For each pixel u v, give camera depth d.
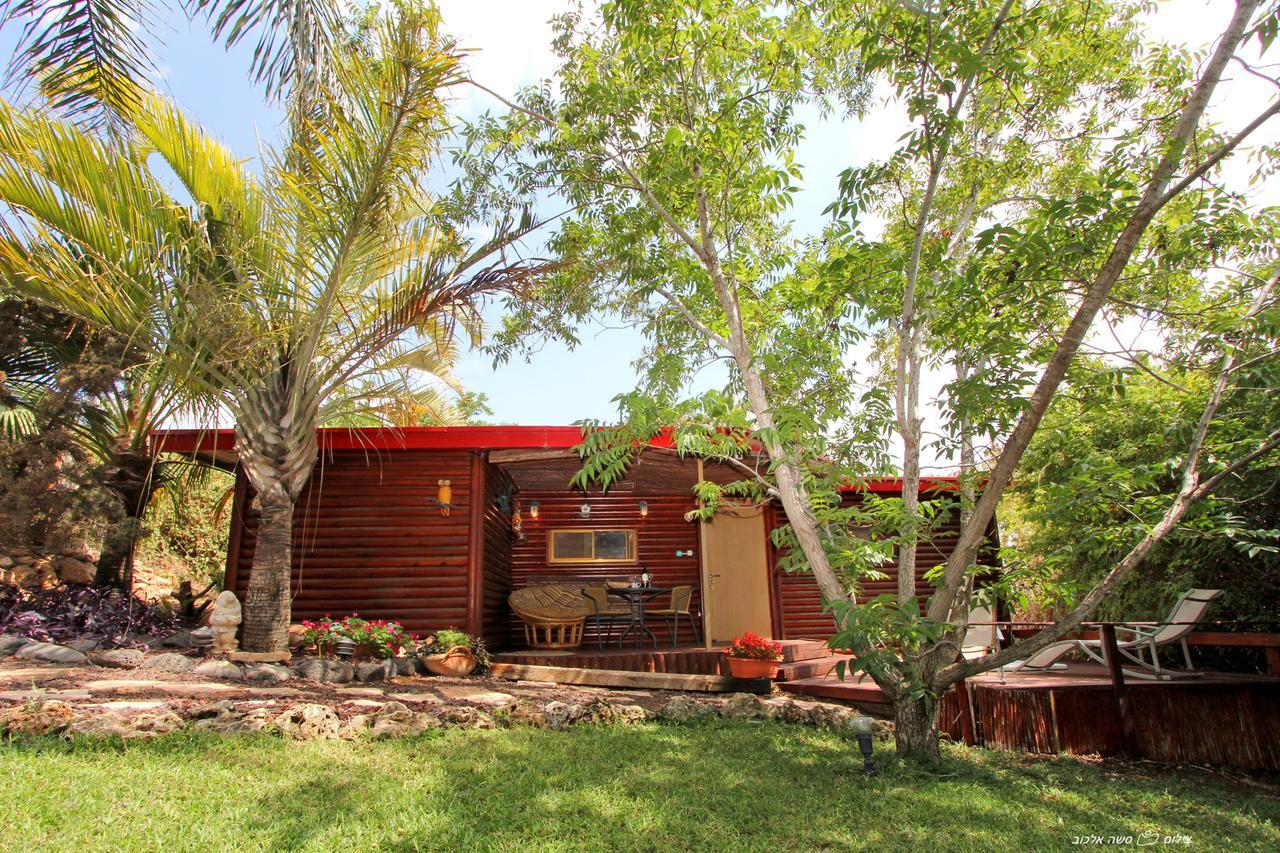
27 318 8.00
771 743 5.55
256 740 4.41
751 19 6.60
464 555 8.62
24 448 6.94
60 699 4.52
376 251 7.65
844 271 5.79
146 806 3.28
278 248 7.07
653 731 5.73
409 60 6.41
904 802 4.17
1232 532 4.82
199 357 6.70
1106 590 4.54
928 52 5.01
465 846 3.15
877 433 6.01
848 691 7.38
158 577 11.51
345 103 6.52
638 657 8.38
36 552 8.51
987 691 6.62
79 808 3.17
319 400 7.37
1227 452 5.24
